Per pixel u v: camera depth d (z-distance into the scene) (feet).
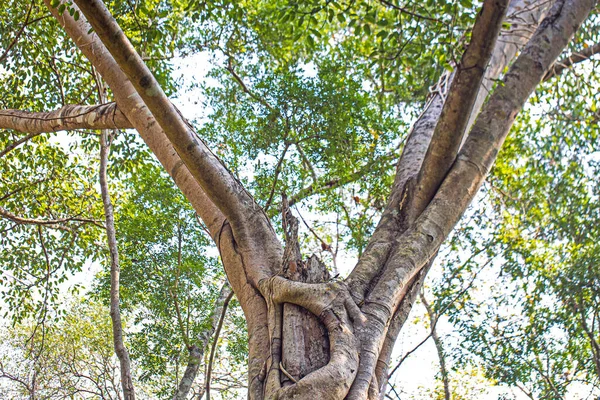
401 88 25.02
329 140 23.54
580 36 24.02
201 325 29.25
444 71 16.93
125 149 30.81
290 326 10.50
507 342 29.78
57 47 28.73
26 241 33.78
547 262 30.12
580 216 30.07
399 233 12.55
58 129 18.29
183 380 28.53
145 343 30.63
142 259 31.37
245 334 34.58
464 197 12.54
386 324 10.93
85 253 33.42
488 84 16.46
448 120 12.01
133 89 14.69
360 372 9.75
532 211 31.09
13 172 32.53
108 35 10.49
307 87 23.66
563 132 29.78
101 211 33.17
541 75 13.83
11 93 29.91
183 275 31.14
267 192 24.67
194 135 12.84
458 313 30.22
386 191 24.81
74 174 32.94
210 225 13.47
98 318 43.21
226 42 28.94
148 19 22.49
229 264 12.62
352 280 11.45
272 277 11.50
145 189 31.48
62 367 40.70
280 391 9.42
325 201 26.07
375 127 24.71
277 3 27.32
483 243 30.60
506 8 10.75
